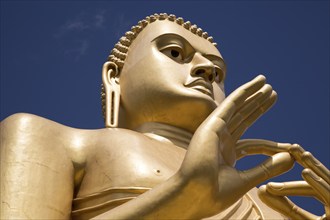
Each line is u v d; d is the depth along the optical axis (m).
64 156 11.29
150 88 12.17
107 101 12.36
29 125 11.33
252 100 10.49
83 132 11.74
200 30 12.97
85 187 11.20
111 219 9.40
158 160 11.25
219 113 9.83
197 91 12.09
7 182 10.66
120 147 11.31
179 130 12.24
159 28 12.72
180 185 9.28
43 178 10.87
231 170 9.77
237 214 11.26
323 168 10.71
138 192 10.75
